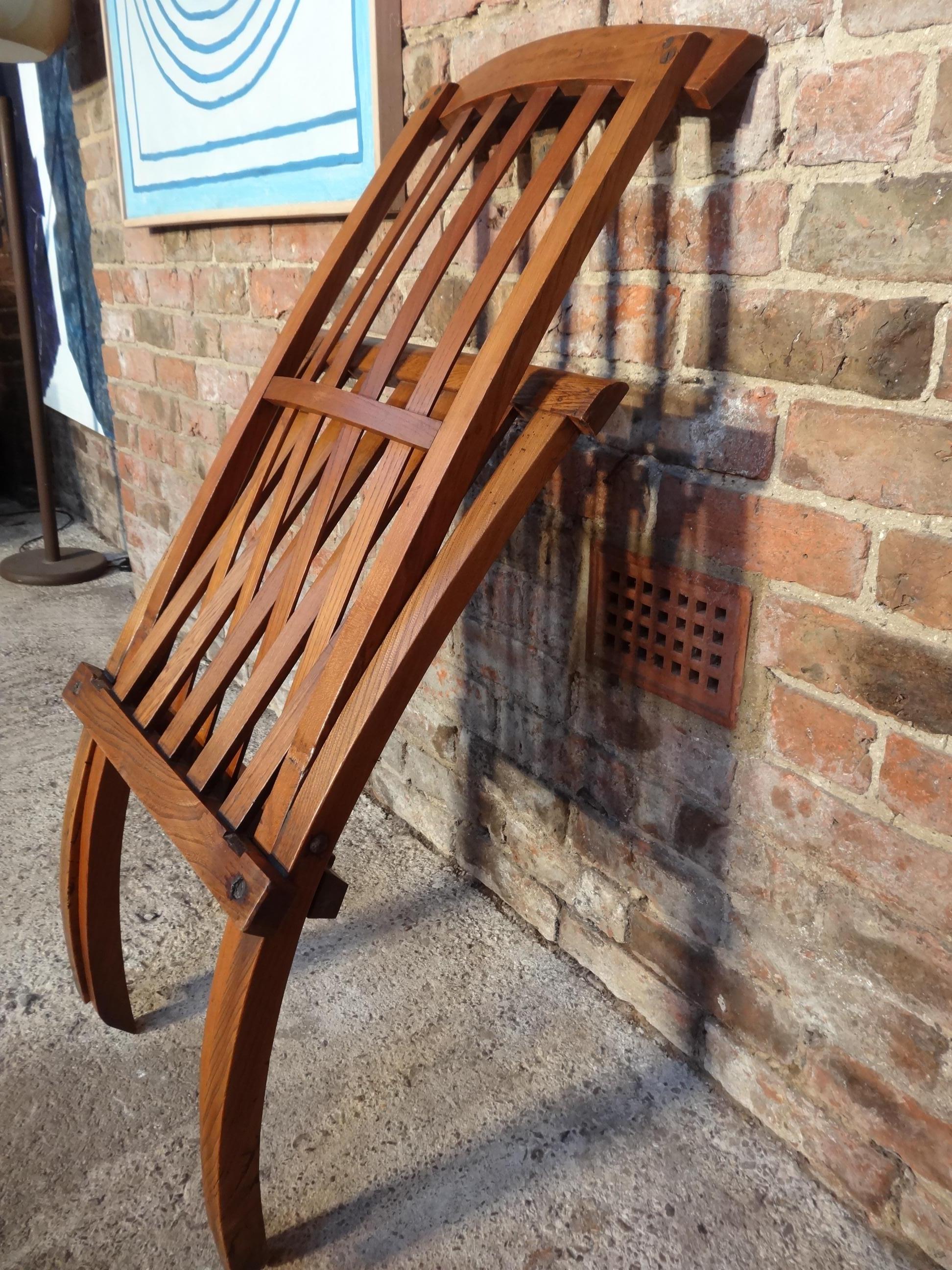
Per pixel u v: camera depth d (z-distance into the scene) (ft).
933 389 2.56
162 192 6.17
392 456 2.99
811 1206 3.32
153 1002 4.24
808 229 2.75
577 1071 3.86
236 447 3.84
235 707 3.11
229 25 5.03
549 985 4.32
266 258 5.44
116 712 3.50
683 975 3.85
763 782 3.32
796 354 2.86
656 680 3.64
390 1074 3.84
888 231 2.56
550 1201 3.33
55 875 5.08
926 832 2.85
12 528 11.38
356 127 4.36
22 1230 3.24
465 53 3.84
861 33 2.51
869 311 2.65
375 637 2.76
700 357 3.17
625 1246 3.18
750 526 3.12
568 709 4.13
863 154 2.57
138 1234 3.24
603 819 4.08
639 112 2.67
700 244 3.07
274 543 3.47
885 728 2.89
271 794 2.87
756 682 3.25
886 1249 3.18
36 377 9.28
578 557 3.85
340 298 5.05
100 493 10.84
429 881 5.01
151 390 7.29
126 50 6.12
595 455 3.65
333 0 4.26
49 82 8.93
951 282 2.46
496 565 4.32
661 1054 3.94
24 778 6.00
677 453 3.32
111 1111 3.70
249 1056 2.79
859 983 3.15
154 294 6.84
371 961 4.44
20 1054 3.95
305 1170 3.44
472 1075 3.84
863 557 2.83
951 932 2.84
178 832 2.91
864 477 2.77
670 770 3.68
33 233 10.56
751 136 2.84
